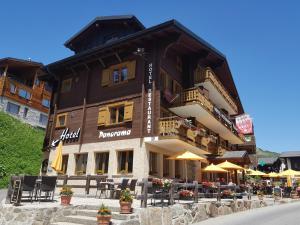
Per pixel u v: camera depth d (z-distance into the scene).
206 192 16.92
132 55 20.70
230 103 29.84
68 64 23.44
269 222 12.83
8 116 35.44
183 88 22.66
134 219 10.33
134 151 18.36
